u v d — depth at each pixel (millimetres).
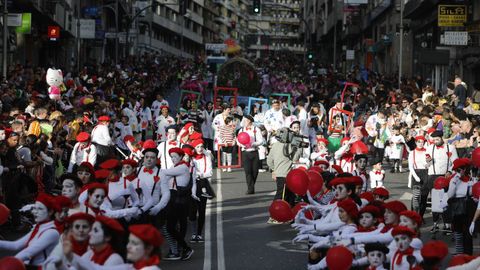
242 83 48781
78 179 11352
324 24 116312
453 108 29797
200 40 161125
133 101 34188
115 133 27953
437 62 43281
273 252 15672
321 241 11328
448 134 25984
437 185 15820
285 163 19656
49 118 23031
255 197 23031
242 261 14859
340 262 10188
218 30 185375
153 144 13531
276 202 13039
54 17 54531
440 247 9594
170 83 75750
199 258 15164
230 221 19219
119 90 40094
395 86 54438
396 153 29109
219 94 48969
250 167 23438
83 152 19594
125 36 71625
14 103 27484
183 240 14992
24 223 17609
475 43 42656
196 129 27922
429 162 18422
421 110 30609
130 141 19781
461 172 14883
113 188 13328
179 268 14305
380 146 30094
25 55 53906
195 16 154250
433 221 18078
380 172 20203
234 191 24172
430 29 55406
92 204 11352
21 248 9797
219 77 48906
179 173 14797
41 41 57094
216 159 32000
